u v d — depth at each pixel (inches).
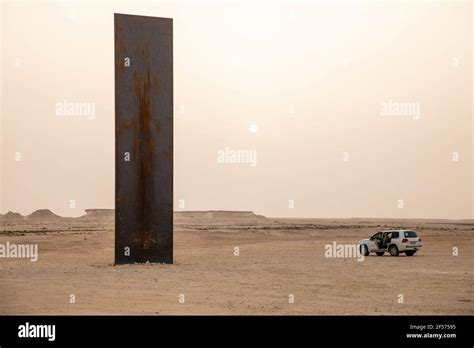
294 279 1229.1
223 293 1026.7
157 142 1517.0
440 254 2138.3
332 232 4392.2
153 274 1309.1
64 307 888.9
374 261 1732.3
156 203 1520.7
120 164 1492.4
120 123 1485.0
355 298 977.5
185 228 5088.6
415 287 1110.4
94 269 1411.2
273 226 5890.8
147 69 1508.4
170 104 1526.8
